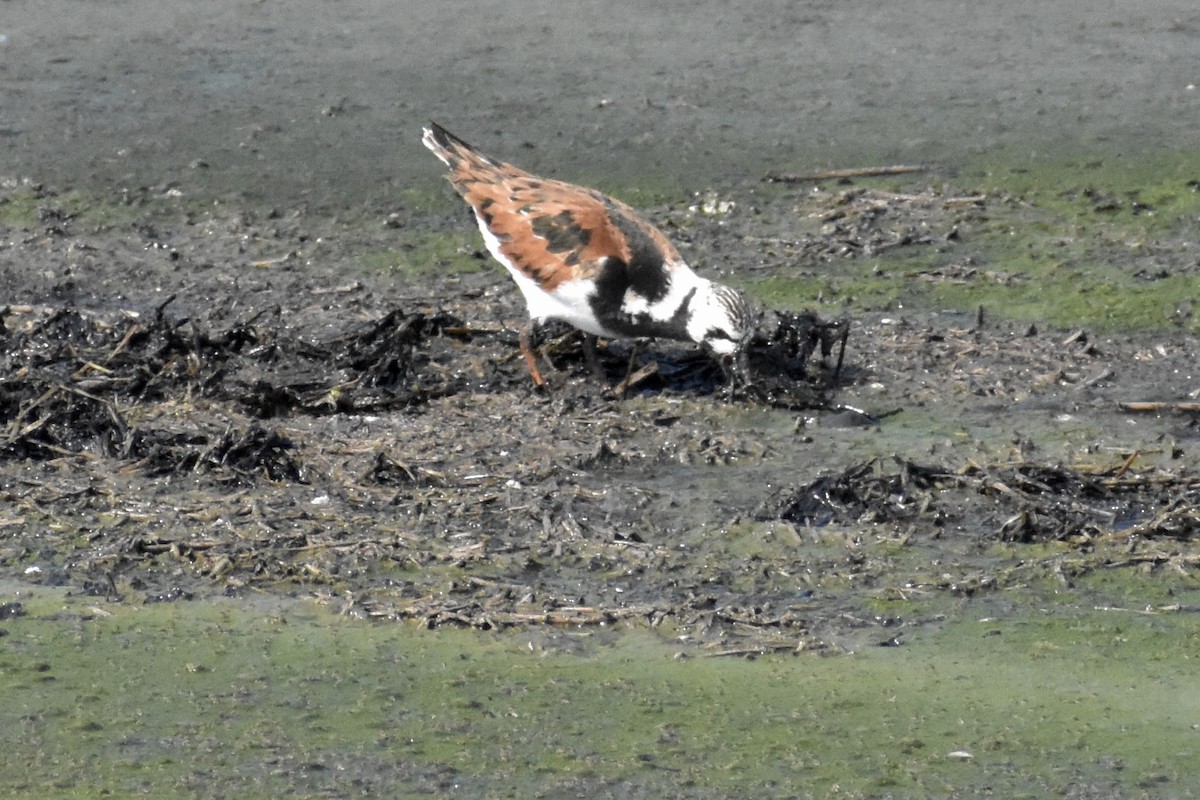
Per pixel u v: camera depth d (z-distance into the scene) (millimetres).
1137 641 14188
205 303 22297
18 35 32531
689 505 16578
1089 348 20359
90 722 13148
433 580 15156
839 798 12141
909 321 21375
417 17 33656
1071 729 12898
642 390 19359
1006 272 22703
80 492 16547
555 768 12516
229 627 14500
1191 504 16219
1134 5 33469
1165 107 28125
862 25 32812
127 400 18734
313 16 33750
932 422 18578
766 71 30344
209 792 12273
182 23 33312
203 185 25953
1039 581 15133
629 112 28484
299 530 15906
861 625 14508
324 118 28422
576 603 14742
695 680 13648
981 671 13766
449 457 17516
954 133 27328
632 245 18484
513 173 19578
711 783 12328
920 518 16234
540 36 32469
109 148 27250
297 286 22734
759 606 14711
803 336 19516
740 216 24688
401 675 13750
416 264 23375
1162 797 12055
